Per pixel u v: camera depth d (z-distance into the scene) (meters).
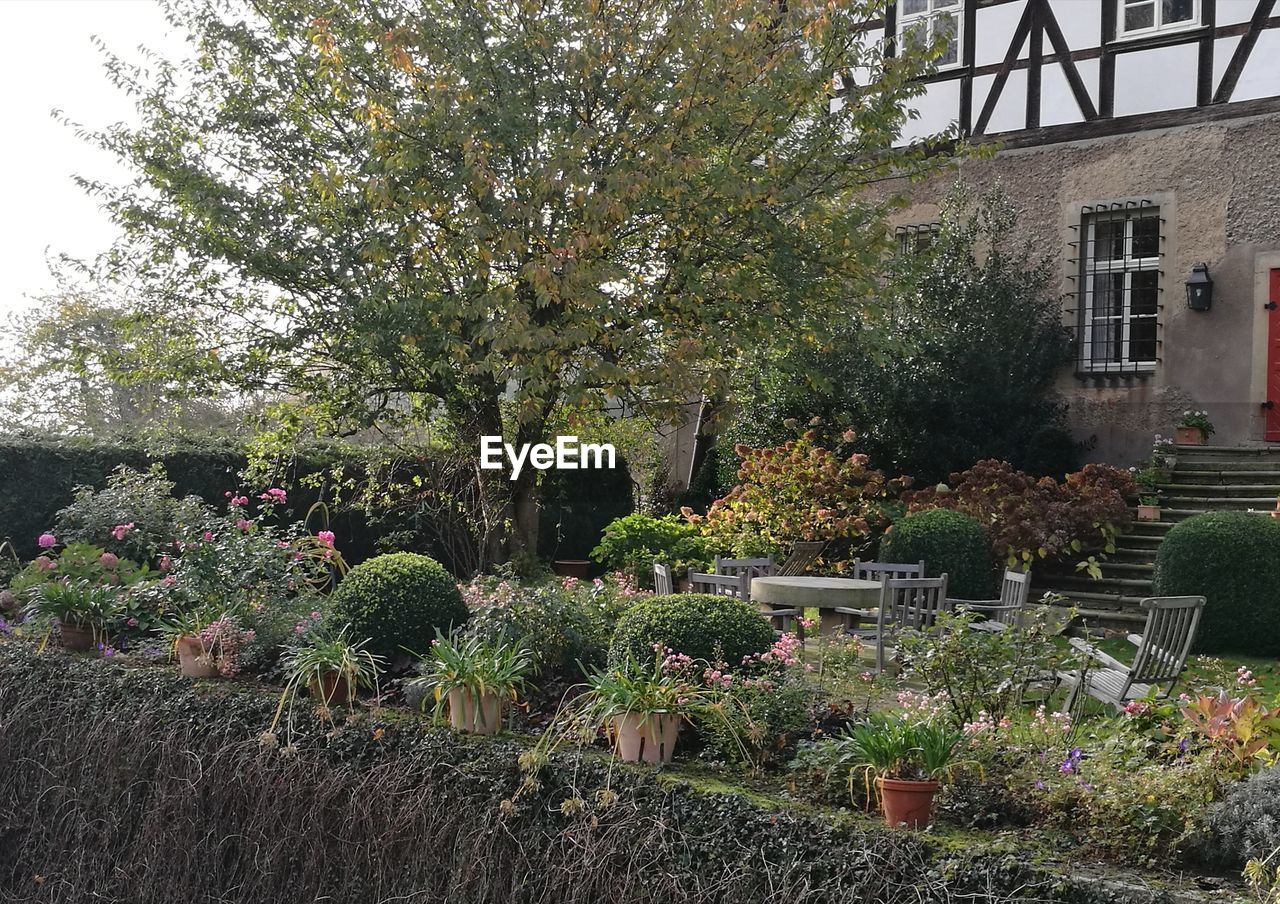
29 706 5.11
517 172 9.00
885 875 2.84
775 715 3.86
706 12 8.82
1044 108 12.77
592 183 8.27
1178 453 11.70
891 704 5.05
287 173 9.48
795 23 9.30
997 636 4.35
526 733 4.12
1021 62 12.90
